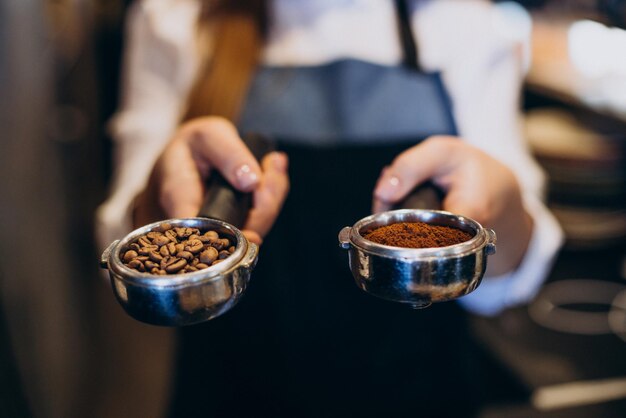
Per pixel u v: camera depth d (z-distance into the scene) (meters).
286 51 0.75
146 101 0.80
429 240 0.40
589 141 1.05
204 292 0.36
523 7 1.56
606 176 1.03
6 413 0.99
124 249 0.39
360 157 0.72
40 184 1.20
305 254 0.70
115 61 1.58
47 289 1.20
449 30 0.76
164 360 1.43
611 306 0.98
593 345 0.89
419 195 0.46
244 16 0.72
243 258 0.38
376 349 0.71
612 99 1.05
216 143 0.46
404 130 0.73
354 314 0.71
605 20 1.15
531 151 1.07
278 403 0.72
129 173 0.76
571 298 1.00
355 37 0.75
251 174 0.44
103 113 1.62
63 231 1.34
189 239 0.39
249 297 0.70
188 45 0.77
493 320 0.96
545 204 1.08
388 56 0.76
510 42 0.78
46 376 1.14
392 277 0.38
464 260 0.37
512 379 0.84
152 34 0.79
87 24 1.50
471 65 0.76
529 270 0.68
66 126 1.37
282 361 0.71
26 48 1.13
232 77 0.70
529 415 0.77
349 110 0.73
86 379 1.37
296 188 0.71
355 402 0.73
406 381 0.72
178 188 0.46
